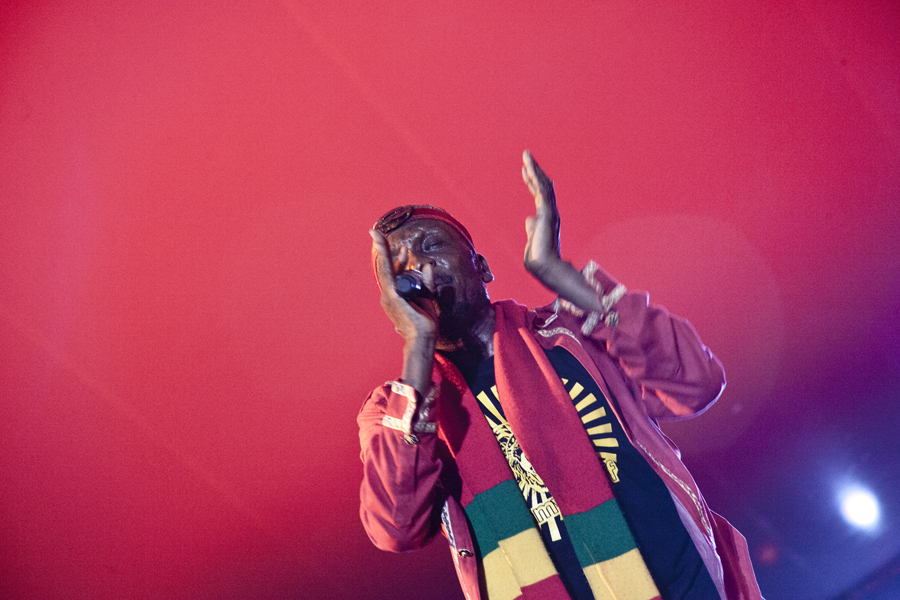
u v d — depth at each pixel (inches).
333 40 197.6
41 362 197.5
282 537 193.6
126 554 196.7
